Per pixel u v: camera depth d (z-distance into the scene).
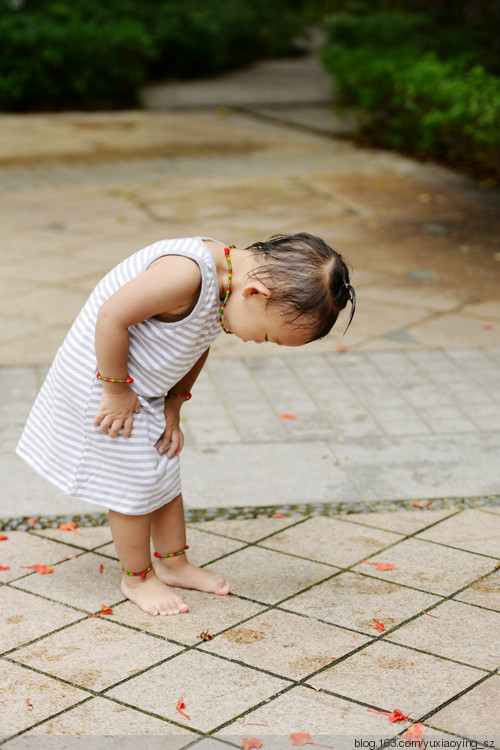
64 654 2.33
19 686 2.20
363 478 3.37
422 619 2.48
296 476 3.38
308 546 2.90
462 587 2.65
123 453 2.41
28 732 2.03
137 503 2.44
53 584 2.68
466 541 2.92
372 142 10.57
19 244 6.49
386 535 2.96
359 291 5.61
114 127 11.67
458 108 8.59
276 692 2.17
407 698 2.15
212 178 8.77
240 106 13.42
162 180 8.66
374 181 8.70
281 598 2.60
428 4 12.32
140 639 2.40
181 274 2.23
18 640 2.39
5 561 2.80
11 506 3.14
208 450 3.58
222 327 2.38
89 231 6.85
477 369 4.45
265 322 2.27
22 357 4.51
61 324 4.97
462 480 3.35
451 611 2.52
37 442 2.56
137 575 2.57
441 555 2.83
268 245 2.29
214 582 2.63
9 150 10.02
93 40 12.93
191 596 2.62
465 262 6.24
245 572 2.74
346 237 6.79
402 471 3.42
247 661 2.30
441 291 5.64
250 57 18.28
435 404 4.04
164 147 10.35
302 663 2.29
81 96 13.19
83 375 2.38
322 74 16.58
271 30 18.67
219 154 9.98
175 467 2.54
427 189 8.40
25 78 12.71
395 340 4.82
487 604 2.56
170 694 2.17
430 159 9.64
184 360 2.38
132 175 8.88
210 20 16.38
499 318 5.18
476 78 9.22
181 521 2.63
